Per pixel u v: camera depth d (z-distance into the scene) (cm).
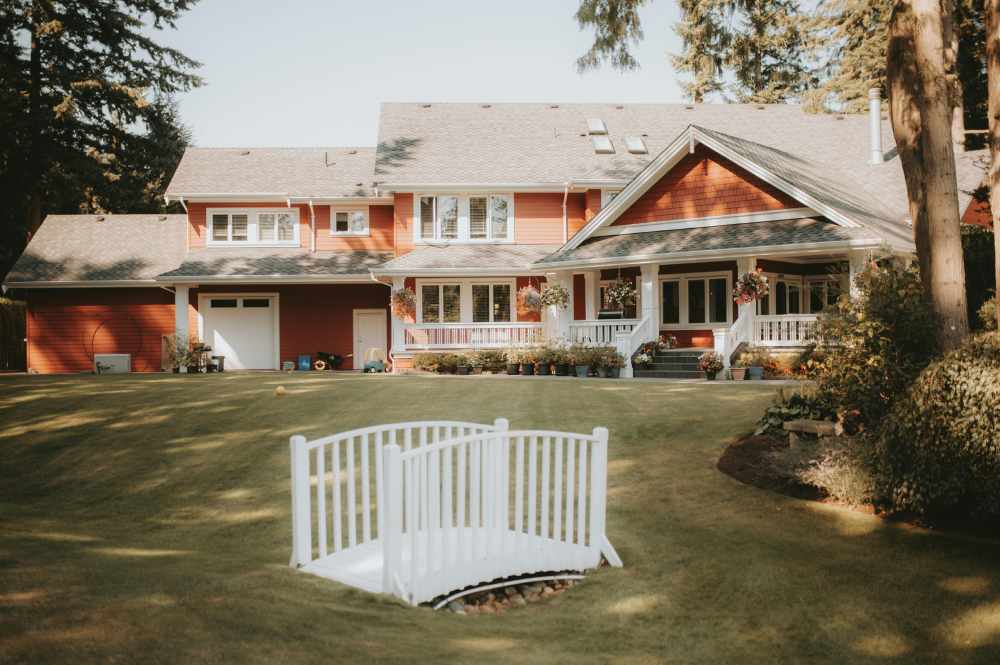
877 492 873
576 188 3050
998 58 935
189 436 1390
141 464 1260
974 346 820
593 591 738
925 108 1016
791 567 762
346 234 3303
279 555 872
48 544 761
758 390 1688
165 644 468
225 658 460
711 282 2634
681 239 2464
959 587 689
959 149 2872
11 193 3791
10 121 3481
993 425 759
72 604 519
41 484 1194
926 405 821
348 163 3531
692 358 2414
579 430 1366
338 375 2473
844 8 3856
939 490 801
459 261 2884
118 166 4347
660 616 679
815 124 3366
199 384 1922
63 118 3594
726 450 1186
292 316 3181
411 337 2930
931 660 588
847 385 1037
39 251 3312
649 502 1008
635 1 1480
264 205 3294
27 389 1819
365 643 528
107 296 3222
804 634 636
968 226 1669
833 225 2202
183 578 621
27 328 3200
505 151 3231
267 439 1363
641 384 1925
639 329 2453
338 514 771
